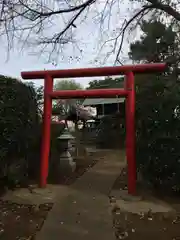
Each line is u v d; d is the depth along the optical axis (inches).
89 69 273.7
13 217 194.7
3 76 258.2
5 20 232.1
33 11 246.5
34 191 263.1
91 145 799.7
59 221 186.9
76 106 746.8
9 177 266.4
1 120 244.4
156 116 253.8
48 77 285.0
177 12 265.6
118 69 264.7
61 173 355.3
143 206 219.5
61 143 373.4
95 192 266.5
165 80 274.5
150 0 271.1
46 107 284.5
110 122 790.5
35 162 319.6
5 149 249.0
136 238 159.9
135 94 280.4
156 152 251.0
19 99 275.4
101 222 185.5
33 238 158.7
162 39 338.0
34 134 310.8
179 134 242.2
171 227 177.6
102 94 269.7
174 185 245.3
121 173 376.8
